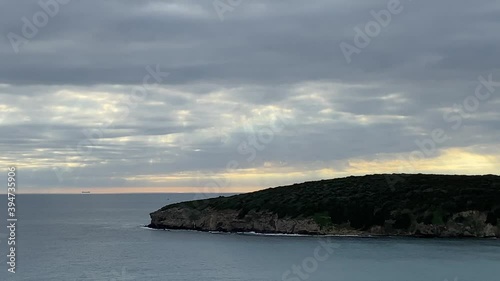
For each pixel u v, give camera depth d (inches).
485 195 4744.1
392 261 3506.4
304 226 4891.7
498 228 4429.1
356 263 3457.2
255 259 3732.8
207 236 5113.2
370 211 4830.2
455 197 4785.9
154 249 4411.9
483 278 2957.7
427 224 4559.5
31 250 4488.2
